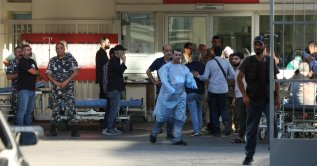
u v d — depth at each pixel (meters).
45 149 22.20
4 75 30.11
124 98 30.23
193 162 19.39
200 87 25.28
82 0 30.78
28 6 30.97
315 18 17.55
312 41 17.92
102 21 30.81
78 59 30.31
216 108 25.77
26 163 9.53
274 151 16.77
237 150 22.00
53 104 25.16
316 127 17.52
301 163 16.67
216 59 25.58
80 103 26.78
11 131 9.69
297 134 17.53
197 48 29.42
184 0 30.84
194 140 24.67
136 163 19.30
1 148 9.06
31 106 25.58
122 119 27.19
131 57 31.06
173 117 23.16
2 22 30.48
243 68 18.42
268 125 18.48
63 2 30.78
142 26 31.14
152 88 30.69
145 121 30.52
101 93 28.62
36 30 30.73
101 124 29.62
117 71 25.58
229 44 31.09
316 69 17.41
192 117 25.56
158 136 25.97
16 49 26.05
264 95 18.31
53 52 30.08
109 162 19.50
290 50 22.86
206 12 30.94
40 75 28.05
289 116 19.27
